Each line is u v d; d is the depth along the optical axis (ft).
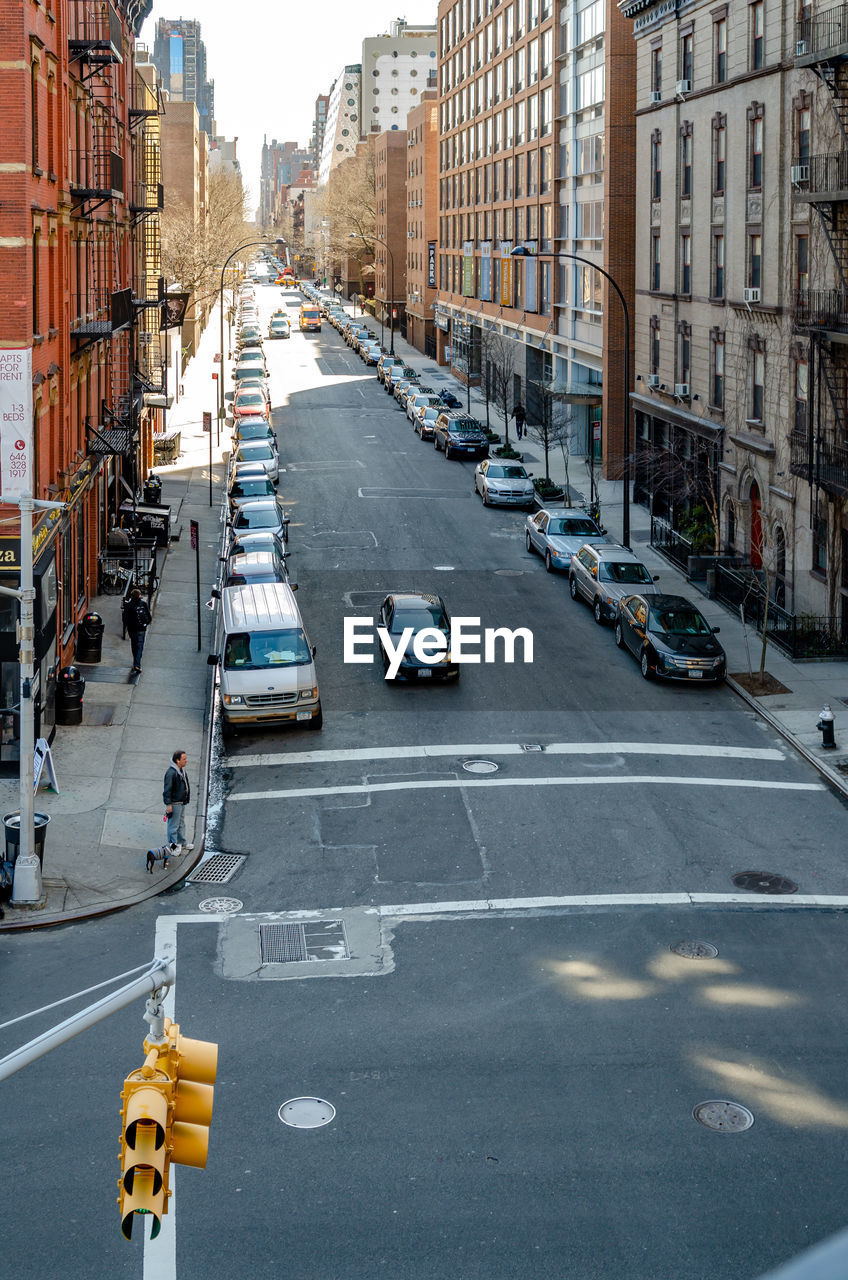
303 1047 44.16
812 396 93.61
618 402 159.33
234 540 115.75
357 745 78.02
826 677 90.48
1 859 57.26
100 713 81.20
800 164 102.94
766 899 57.16
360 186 450.30
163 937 53.57
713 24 120.67
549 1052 43.70
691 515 128.57
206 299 352.90
